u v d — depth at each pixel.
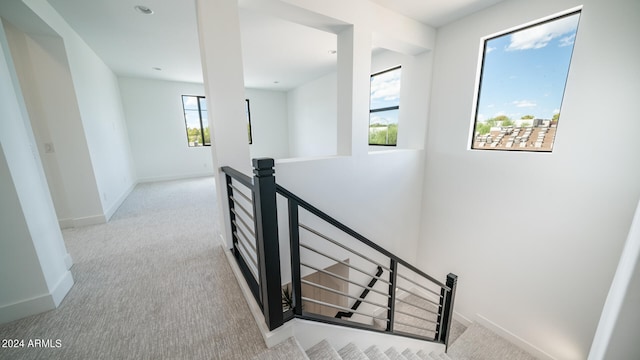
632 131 1.72
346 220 2.56
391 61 3.55
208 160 6.36
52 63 2.54
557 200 2.16
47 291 1.41
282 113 7.40
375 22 2.30
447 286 2.24
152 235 2.53
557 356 2.33
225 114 1.71
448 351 2.59
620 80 1.74
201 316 1.38
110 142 3.79
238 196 1.90
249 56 3.94
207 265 1.92
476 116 2.71
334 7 2.01
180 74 4.96
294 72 5.04
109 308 1.44
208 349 1.16
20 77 2.44
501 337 2.74
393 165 2.89
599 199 1.93
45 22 2.20
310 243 2.35
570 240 2.13
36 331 1.26
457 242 3.04
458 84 2.74
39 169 1.55
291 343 1.19
